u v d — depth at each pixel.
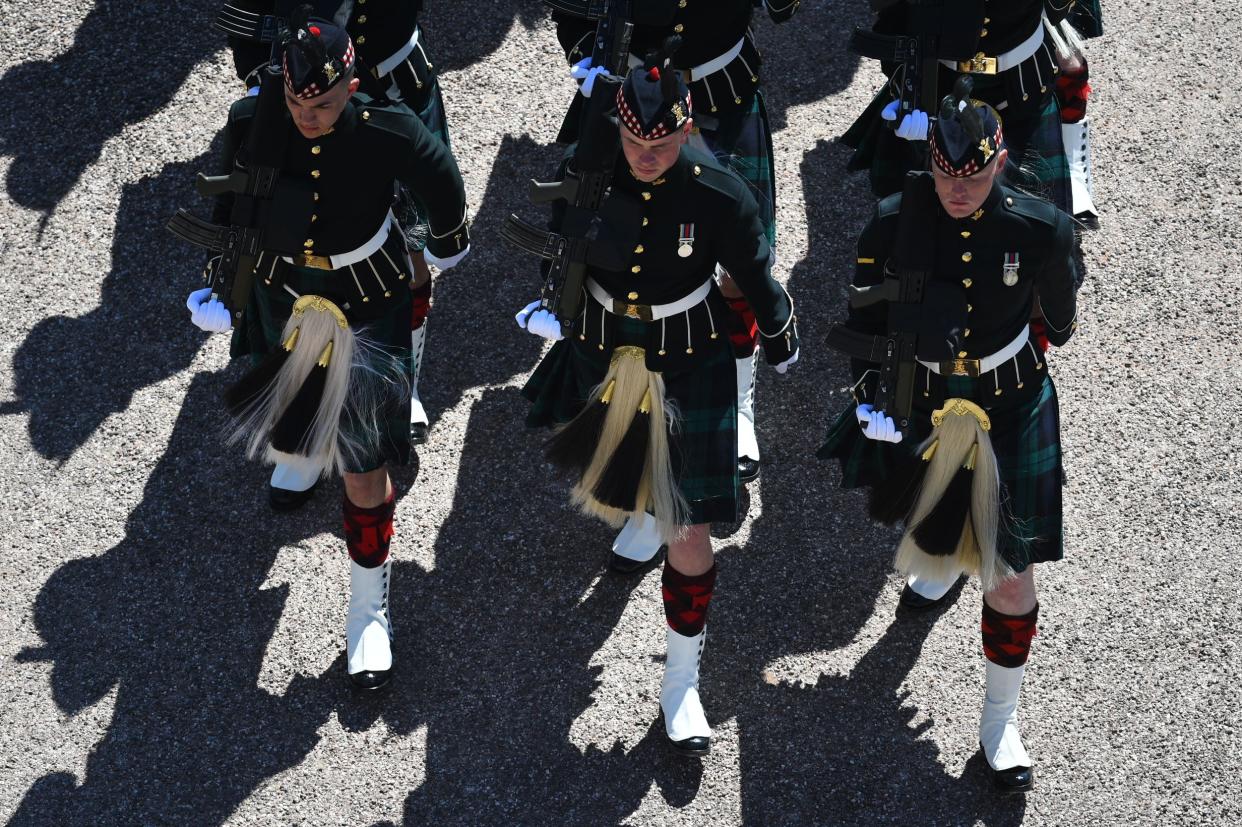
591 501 13.95
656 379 13.21
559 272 12.67
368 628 14.87
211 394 16.98
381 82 15.30
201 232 13.12
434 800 14.19
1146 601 15.61
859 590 15.74
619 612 15.53
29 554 15.73
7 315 17.50
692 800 14.24
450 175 13.59
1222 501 16.33
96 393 16.94
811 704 14.92
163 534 15.95
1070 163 18.14
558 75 19.97
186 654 15.09
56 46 19.94
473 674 15.05
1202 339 17.61
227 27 14.42
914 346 12.53
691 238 12.53
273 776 14.30
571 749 14.54
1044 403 13.42
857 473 14.16
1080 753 14.62
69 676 14.89
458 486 16.41
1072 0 15.13
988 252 12.29
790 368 17.41
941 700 14.97
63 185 18.62
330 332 13.55
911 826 14.16
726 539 16.09
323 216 13.10
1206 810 14.30
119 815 14.02
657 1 14.16
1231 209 18.72
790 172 19.08
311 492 16.28
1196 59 20.22
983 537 13.12
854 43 15.25
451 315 17.73
